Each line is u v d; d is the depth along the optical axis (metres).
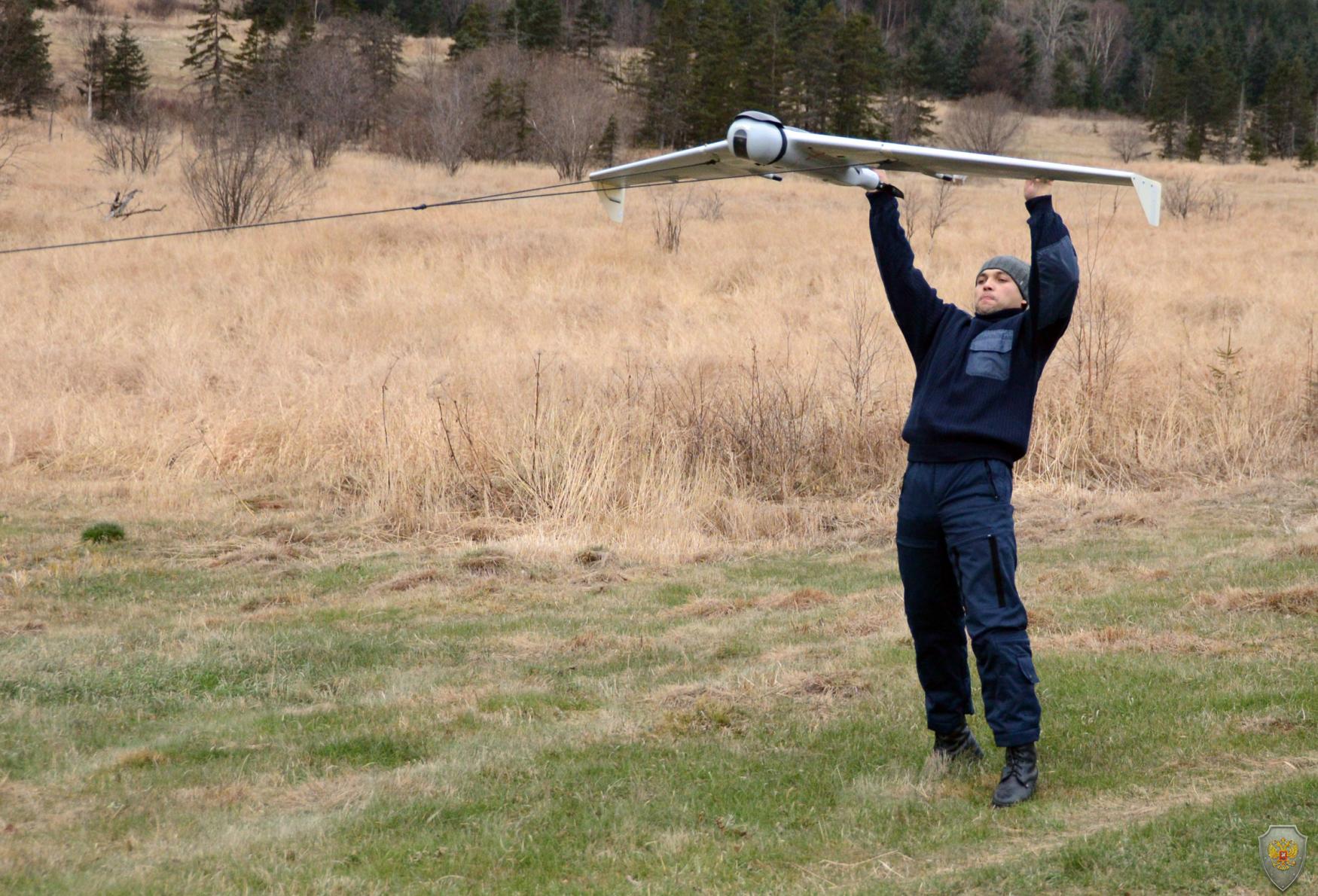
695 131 63.81
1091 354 11.80
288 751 4.41
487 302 18.72
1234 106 86.38
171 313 17.08
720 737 4.45
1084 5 121.62
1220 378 11.66
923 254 24.14
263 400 11.92
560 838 3.61
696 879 3.31
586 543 8.43
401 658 5.68
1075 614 5.98
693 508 9.23
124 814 3.87
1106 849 3.26
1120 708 4.54
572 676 5.34
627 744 4.41
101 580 7.30
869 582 7.16
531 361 13.57
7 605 6.68
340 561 7.96
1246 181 54.03
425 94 51.00
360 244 23.56
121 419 11.41
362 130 53.09
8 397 12.16
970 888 3.15
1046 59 111.00
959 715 4.08
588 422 10.16
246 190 26.98
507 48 60.22
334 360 14.74
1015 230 30.23
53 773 4.23
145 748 4.48
